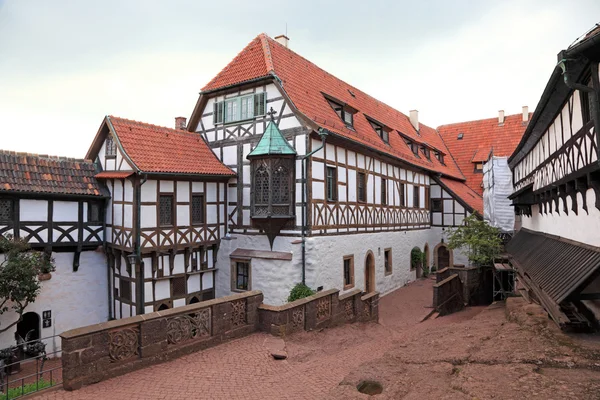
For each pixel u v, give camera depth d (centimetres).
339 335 979
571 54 543
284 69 1575
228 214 1547
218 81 1625
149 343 689
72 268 1350
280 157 1378
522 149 1292
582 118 695
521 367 554
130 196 1273
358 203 1656
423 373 584
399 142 2188
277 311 878
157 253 1306
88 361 609
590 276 568
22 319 1232
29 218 1228
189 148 1512
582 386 484
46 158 1327
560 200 892
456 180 2748
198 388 612
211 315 803
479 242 1714
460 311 1625
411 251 2166
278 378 658
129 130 1362
